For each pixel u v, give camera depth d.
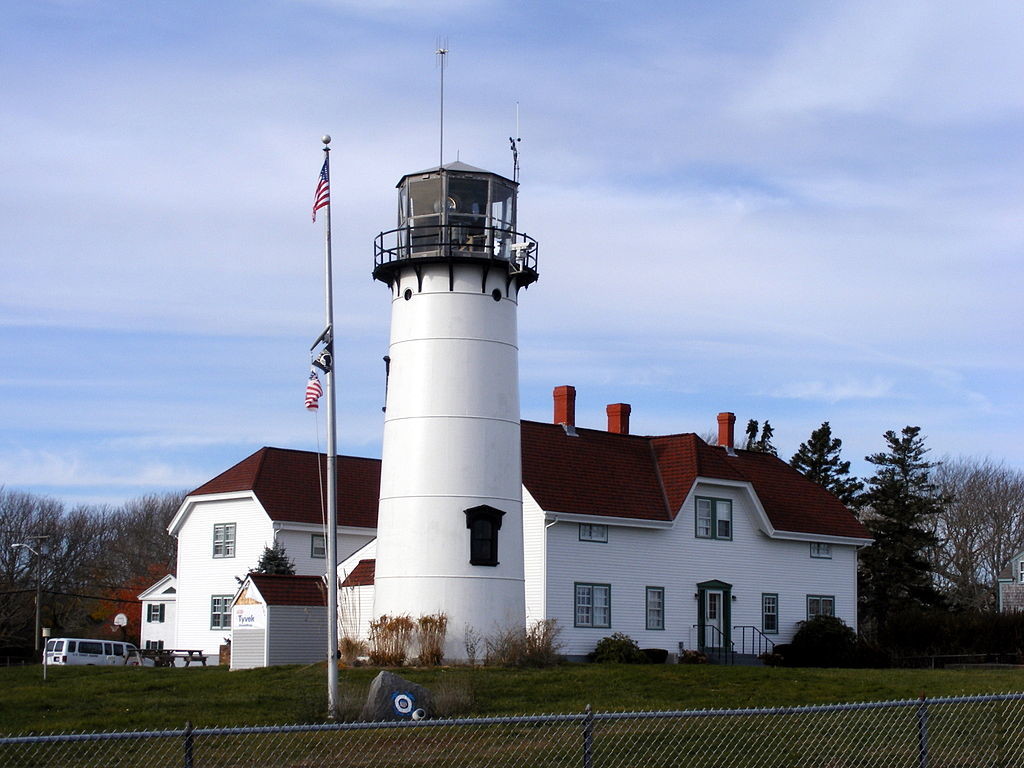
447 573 37.12
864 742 21.77
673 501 49.47
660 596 48.62
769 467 57.44
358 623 42.03
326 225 29.41
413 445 37.97
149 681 32.91
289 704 27.41
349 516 54.31
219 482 55.03
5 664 66.19
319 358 28.44
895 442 68.31
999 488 83.81
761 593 52.34
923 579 66.69
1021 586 74.75
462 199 38.97
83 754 20.80
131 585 85.50
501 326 38.91
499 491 38.03
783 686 32.47
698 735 22.23
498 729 22.42
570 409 50.78
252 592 41.62
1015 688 32.47
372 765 18.89
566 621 45.28
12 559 79.94
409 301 38.88
